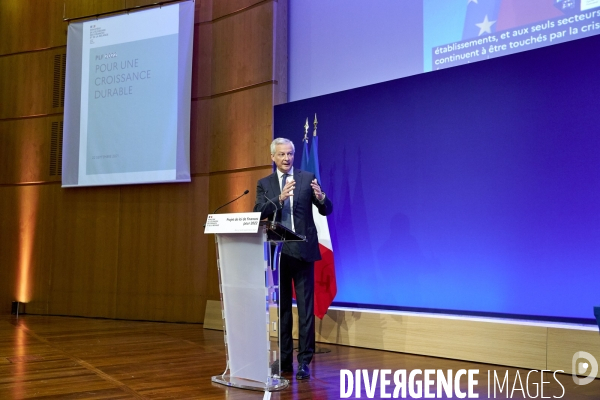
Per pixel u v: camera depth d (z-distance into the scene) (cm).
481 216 412
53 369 357
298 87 559
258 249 307
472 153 420
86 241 671
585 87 368
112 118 643
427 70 467
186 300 614
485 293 407
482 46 434
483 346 389
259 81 568
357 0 520
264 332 306
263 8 570
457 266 423
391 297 460
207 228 317
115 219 657
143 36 634
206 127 617
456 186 427
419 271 444
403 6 486
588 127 365
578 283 365
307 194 359
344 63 525
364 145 484
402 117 462
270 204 343
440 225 435
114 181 639
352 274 485
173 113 615
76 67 668
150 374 344
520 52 399
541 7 404
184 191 623
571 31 389
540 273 381
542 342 362
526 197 390
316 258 352
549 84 384
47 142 698
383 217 469
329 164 505
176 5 621
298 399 288
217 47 611
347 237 490
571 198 370
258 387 307
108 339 488
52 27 707
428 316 423
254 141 568
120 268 650
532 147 389
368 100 484
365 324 457
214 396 292
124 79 640
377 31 503
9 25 722
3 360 386
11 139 713
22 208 702
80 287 668
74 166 662
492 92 412
